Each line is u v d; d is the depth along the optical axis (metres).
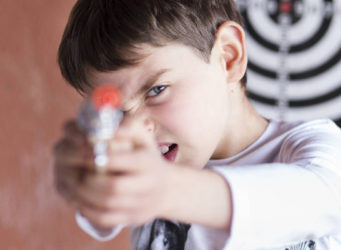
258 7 2.12
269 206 0.51
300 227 0.54
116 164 0.41
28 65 1.29
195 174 0.50
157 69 0.81
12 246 1.14
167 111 0.81
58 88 1.46
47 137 1.36
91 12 0.87
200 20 0.90
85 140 0.43
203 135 0.84
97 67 0.81
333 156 0.71
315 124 0.92
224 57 0.93
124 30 0.81
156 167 0.43
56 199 1.36
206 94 0.85
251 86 2.14
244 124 0.96
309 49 2.12
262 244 0.52
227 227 0.50
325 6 2.11
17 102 1.22
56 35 1.47
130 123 0.46
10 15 1.24
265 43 2.13
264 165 0.58
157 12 0.84
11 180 1.16
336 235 0.83
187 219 0.49
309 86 2.14
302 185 0.56
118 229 0.76
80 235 1.50
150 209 0.44
